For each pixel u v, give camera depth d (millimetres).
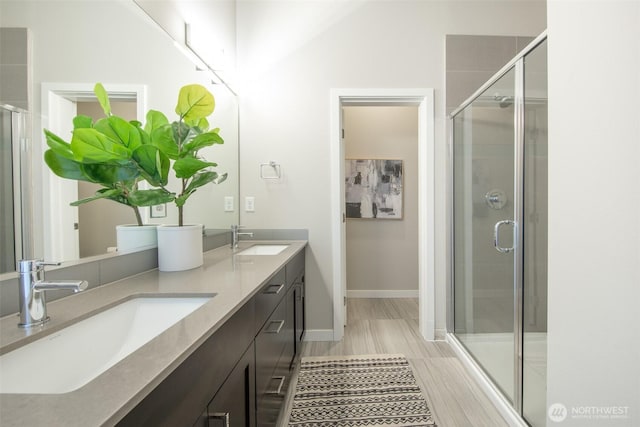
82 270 1021
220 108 2221
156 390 530
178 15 1706
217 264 1543
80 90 1011
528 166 1548
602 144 827
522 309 1540
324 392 1805
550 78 1039
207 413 730
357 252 3727
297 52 2502
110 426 406
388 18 2467
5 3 774
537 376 1464
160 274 1309
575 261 934
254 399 1117
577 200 923
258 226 2539
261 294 1221
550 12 1034
